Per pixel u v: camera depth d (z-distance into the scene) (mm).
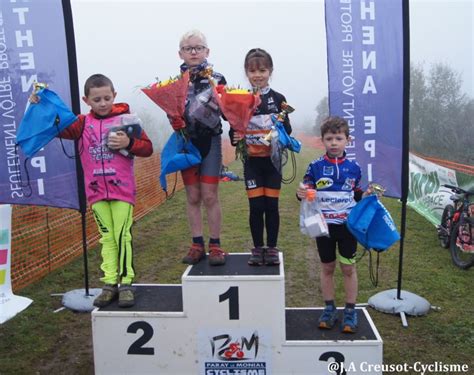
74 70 4645
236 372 3395
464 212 6562
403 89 4609
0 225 4145
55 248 6762
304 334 3453
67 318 4730
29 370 3750
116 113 3738
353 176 3584
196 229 3852
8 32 4621
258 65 3605
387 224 3492
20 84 4672
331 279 3664
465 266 6086
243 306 3338
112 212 3709
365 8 4562
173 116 3547
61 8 4582
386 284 5578
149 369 3451
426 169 9953
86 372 3723
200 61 3660
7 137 4766
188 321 3385
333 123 3539
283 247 7492
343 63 4613
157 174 12820
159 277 6090
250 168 3693
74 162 4859
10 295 4215
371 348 3305
